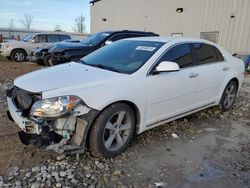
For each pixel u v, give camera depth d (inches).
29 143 111.4
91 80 117.6
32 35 559.8
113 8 842.2
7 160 116.6
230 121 187.6
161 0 644.1
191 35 573.9
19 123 111.7
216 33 514.9
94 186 102.2
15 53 513.0
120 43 169.2
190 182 108.7
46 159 119.3
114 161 122.3
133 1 746.2
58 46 341.4
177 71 147.7
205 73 169.9
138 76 128.6
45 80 117.9
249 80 366.6
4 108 186.7
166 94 142.4
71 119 110.3
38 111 104.0
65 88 109.3
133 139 146.9
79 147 111.8
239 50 475.5
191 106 165.8
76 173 110.0
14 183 100.9
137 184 105.4
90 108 110.4
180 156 130.6
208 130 167.8
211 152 136.6
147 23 702.5
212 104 188.7
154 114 139.9
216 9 509.0
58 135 110.0
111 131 122.5
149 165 120.3
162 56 142.2
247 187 106.7
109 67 139.6
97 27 957.8
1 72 356.5
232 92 209.0
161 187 104.4
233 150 140.0
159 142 145.4
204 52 175.0
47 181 103.0
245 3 455.8
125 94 120.6
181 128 168.4
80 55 322.0
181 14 591.8
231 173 116.6
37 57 427.2
